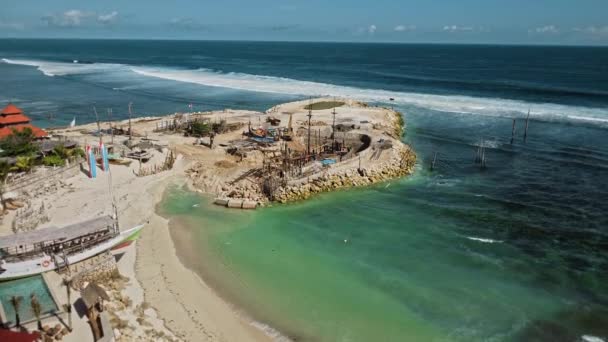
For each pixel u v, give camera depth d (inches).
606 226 1648.6
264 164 2158.0
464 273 1333.7
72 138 2541.8
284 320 1099.9
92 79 5994.1
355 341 1034.7
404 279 1295.5
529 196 1935.3
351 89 4911.4
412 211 1782.7
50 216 1513.3
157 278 1238.9
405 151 2440.9
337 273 1320.1
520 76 6333.7
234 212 1733.5
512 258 1424.7
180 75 6525.6
